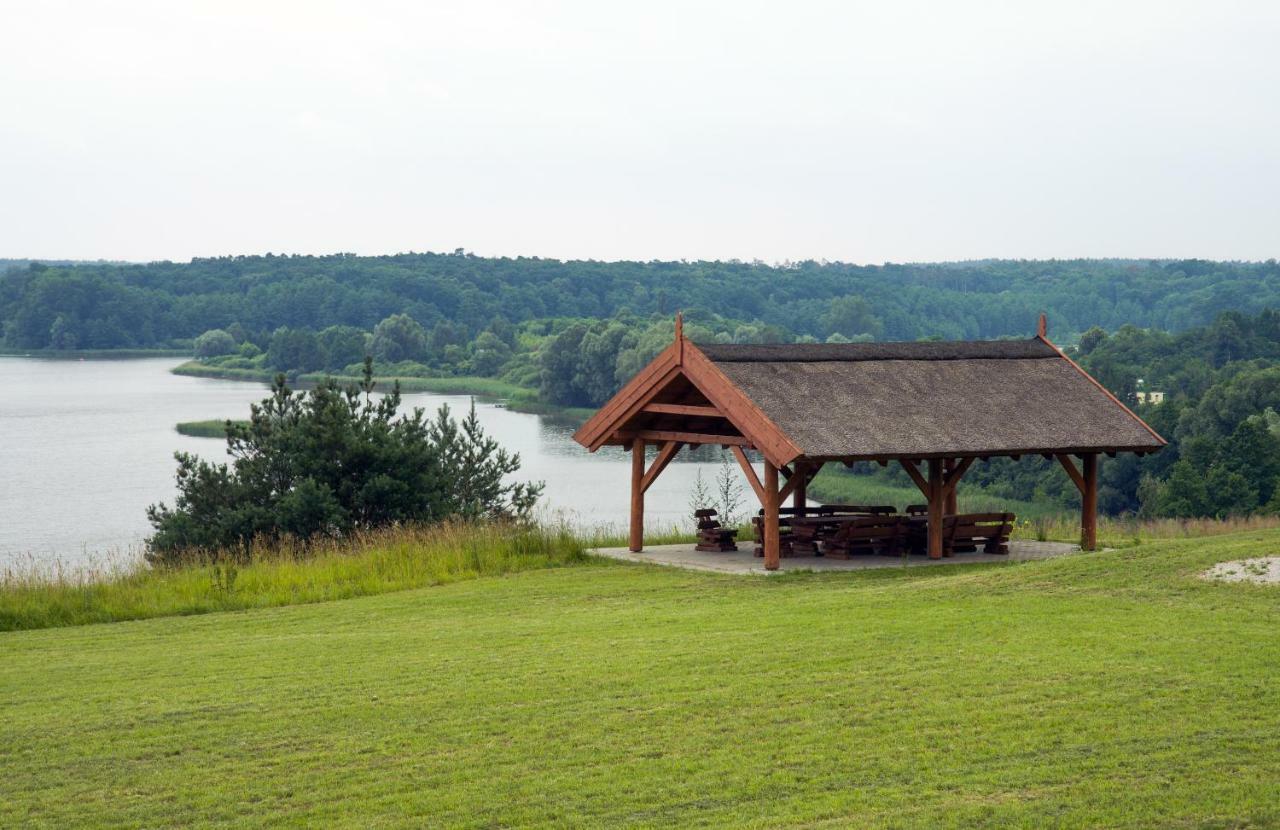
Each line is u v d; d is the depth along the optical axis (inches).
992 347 1122.0
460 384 6082.7
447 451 1483.8
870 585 853.8
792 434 928.9
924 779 426.3
